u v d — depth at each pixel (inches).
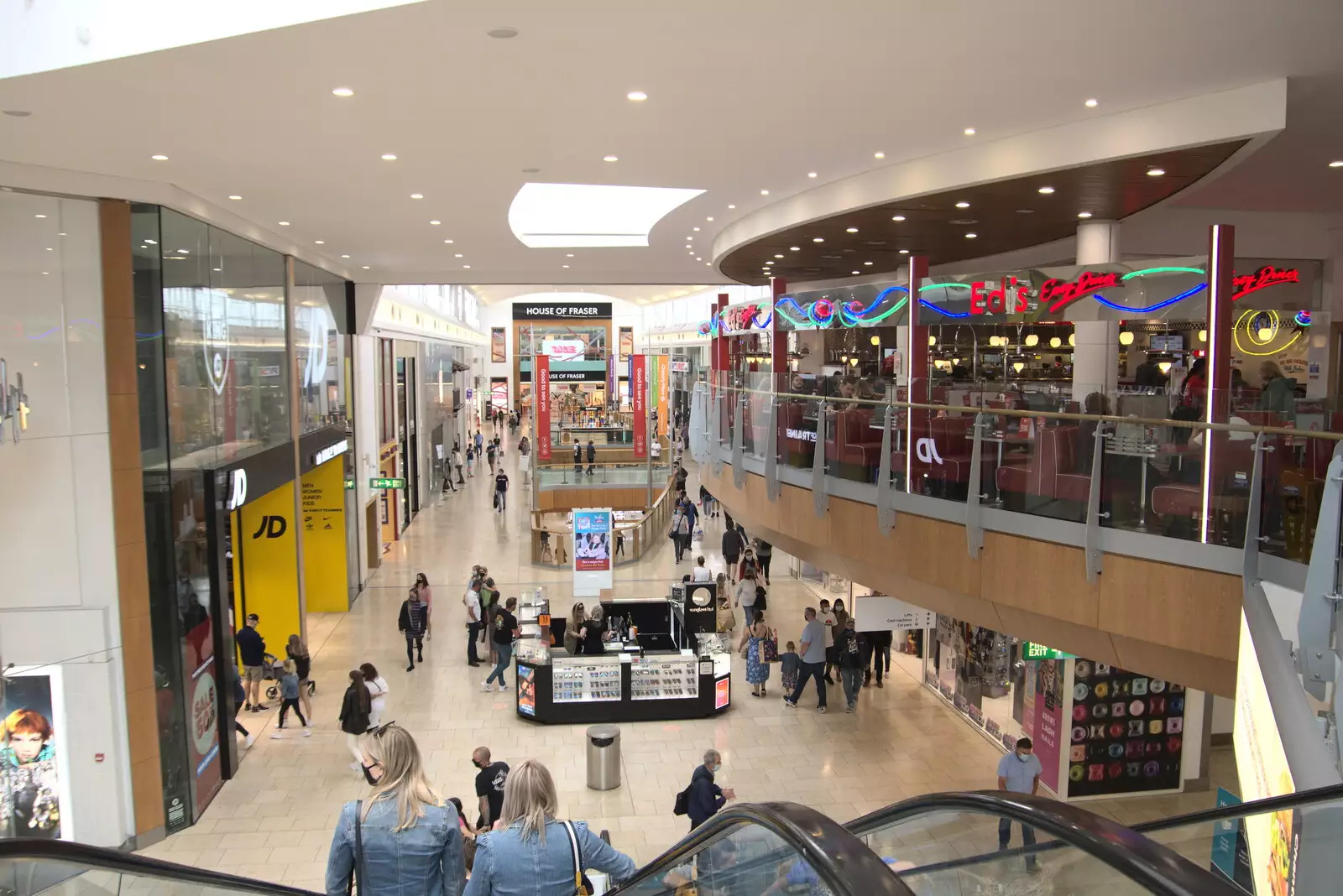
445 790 450.0
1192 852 138.5
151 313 416.5
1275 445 231.0
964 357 757.3
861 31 259.9
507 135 369.1
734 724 545.6
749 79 303.1
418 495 1218.0
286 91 294.5
